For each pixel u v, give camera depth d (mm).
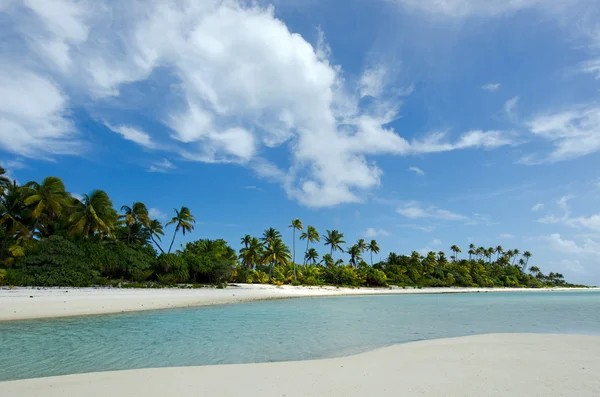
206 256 56312
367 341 15594
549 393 7652
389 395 7566
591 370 9641
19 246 37500
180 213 61531
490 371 9586
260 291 50625
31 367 10805
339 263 92438
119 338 15633
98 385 8391
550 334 16641
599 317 27047
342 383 8508
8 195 39656
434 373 9414
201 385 8398
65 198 43812
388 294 66812
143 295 32469
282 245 68375
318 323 21719
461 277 102125
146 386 8297
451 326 20969
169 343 14672
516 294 83000
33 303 23906
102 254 42406
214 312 27203
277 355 12688
